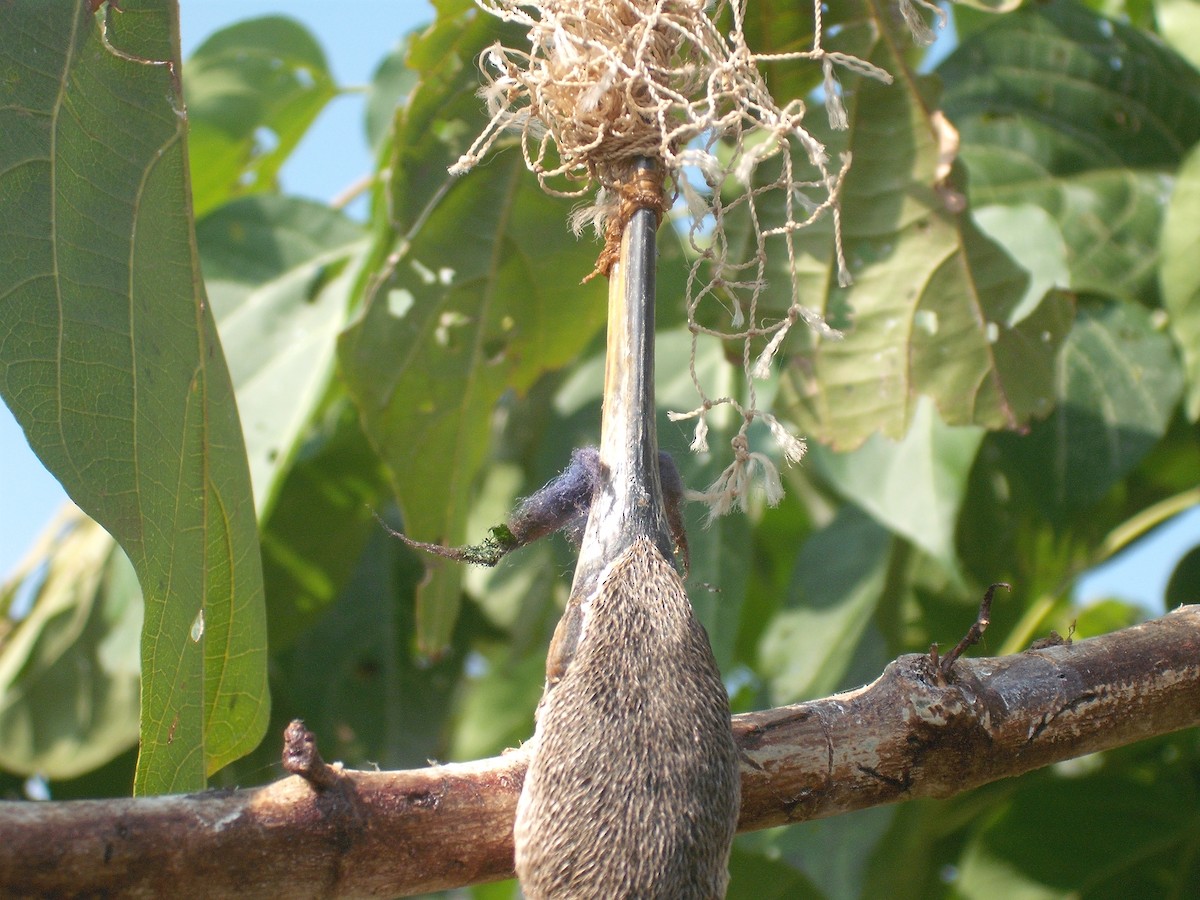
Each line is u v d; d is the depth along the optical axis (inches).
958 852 84.3
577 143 51.5
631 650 49.8
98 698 78.4
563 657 50.1
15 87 52.9
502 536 50.8
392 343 60.2
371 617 87.7
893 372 60.5
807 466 89.2
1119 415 65.4
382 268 62.1
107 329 52.9
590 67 51.6
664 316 74.2
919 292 59.3
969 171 67.4
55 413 52.4
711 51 51.9
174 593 52.9
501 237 59.2
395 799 50.6
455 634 88.1
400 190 58.6
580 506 50.9
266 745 85.0
